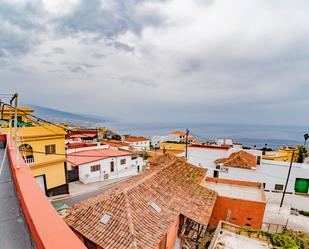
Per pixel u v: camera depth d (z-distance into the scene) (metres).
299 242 15.63
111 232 9.85
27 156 20.73
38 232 1.94
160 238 9.99
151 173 15.24
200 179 17.75
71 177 28.27
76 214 11.44
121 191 12.15
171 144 50.50
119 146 47.00
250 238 10.45
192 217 12.26
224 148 31.25
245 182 20.14
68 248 1.72
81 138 43.66
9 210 3.34
